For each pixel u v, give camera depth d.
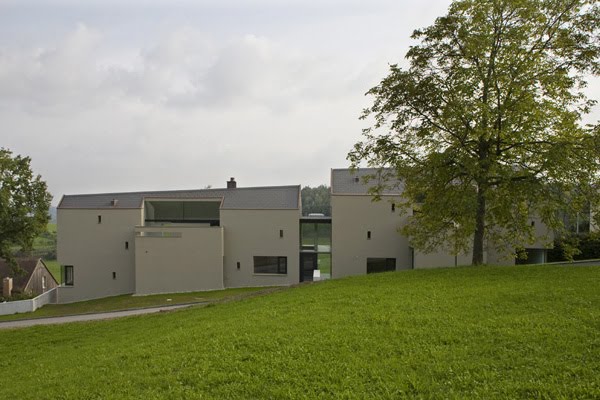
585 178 16.30
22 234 39.19
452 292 12.88
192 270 36.28
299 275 37.38
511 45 16.86
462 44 17.58
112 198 40.00
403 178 20.30
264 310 13.33
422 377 7.16
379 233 35.12
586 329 8.52
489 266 18.33
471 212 17.42
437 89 17.06
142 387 8.01
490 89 17.56
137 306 30.19
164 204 40.44
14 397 8.72
